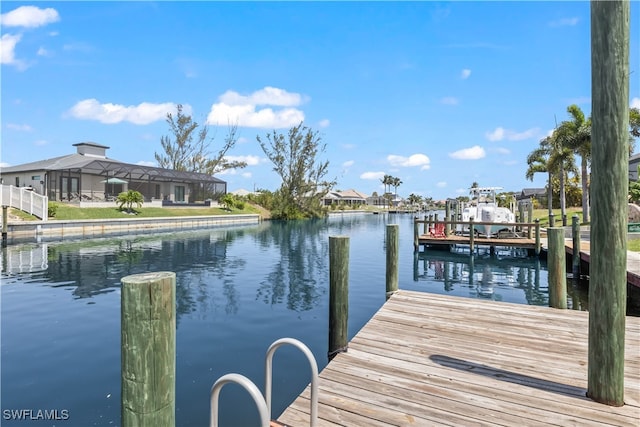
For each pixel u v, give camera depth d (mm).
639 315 7449
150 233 24453
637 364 3648
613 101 2688
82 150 40344
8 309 7215
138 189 36344
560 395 3039
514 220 17188
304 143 45125
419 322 4902
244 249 17203
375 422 2703
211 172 57562
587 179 23875
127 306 1569
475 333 4488
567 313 5297
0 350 5254
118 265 12266
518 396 3033
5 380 4391
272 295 8641
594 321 2926
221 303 7918
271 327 6363
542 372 3455
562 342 4188
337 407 2904
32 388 4207
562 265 5617
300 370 4660
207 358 5043
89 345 5449
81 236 21062
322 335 5957
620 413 2758
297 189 45938
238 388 4223
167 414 1626
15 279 9953
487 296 8875
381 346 4109
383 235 26094
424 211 79438
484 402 2951
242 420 3564
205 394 4074
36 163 36375
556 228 5633
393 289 6453
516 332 4520
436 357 3812
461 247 18000
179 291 9016
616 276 2799
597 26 2730
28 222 19422
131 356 1566
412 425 2660
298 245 18953
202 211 34281
